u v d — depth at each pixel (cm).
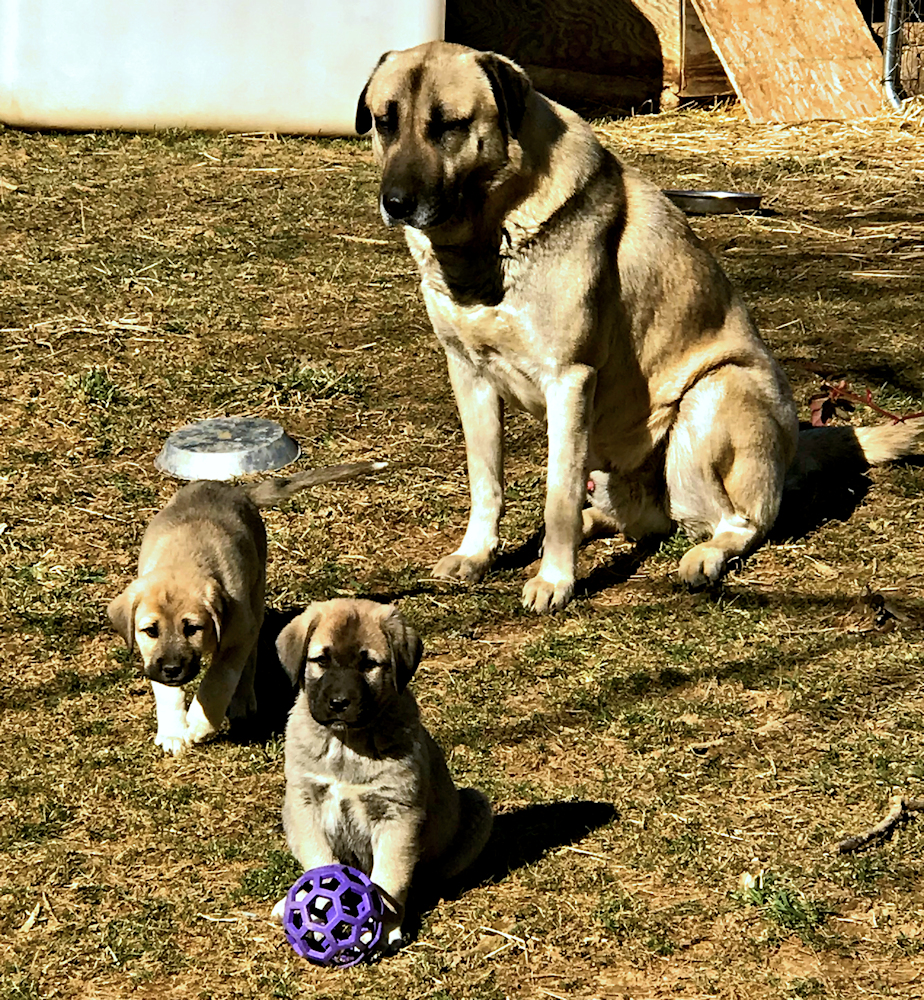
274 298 589
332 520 458
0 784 369
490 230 412
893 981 320
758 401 435
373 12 771
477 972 323
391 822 321
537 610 420
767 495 438
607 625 415
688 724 380
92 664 407
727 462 436
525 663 401
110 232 651
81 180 713
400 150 402
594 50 853
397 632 319
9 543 450
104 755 377
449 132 401
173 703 379
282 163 746
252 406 510
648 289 429
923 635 406
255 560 387
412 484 474
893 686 389
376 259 626
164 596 362
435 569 434
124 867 348
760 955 325
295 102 780
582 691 391
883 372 522
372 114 411
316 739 319
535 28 850
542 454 488
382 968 323
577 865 344
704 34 850
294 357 541
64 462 483
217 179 719
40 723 388
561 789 363
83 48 762
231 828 356
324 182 718
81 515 461
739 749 373
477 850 339
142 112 776
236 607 372
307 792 323
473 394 433
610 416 438
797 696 387
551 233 411
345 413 508
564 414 420
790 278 609
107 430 497
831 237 655
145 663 362
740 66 828
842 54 842
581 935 329
